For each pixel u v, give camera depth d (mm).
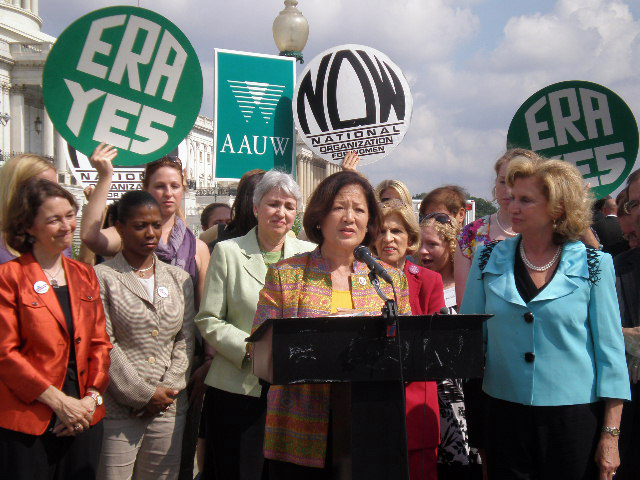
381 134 5832
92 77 4992
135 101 5055
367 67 5816
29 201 3807
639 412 3967
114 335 4312
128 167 5359
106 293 4309
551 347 3406
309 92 5867
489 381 3553
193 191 61156
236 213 5348
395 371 2967
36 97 61625
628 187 4809
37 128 62562
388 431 2996
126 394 4191
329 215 3455
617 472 4008
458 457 4422
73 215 3918
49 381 3654
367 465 2973
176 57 5082
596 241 5062
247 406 4395
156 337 4352
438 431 4051
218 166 5906
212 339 4406
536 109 5918
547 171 3459
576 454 3365
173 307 4449
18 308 3711
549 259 3533
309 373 2887
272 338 2867
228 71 5934
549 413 3377
